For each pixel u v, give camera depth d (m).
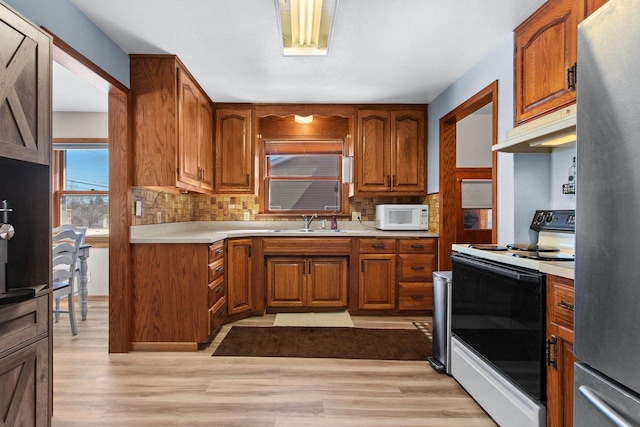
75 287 4.05
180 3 1.91
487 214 4.39
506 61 2.28
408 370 2.31
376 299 3.46
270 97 3.49
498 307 1.68
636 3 0.80
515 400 1.54
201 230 3.80
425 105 3.71
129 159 2.54
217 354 2.54
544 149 2.10
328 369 2.31
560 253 1.76
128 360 2.43
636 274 0.80
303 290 3.51
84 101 3.77
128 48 2.44
